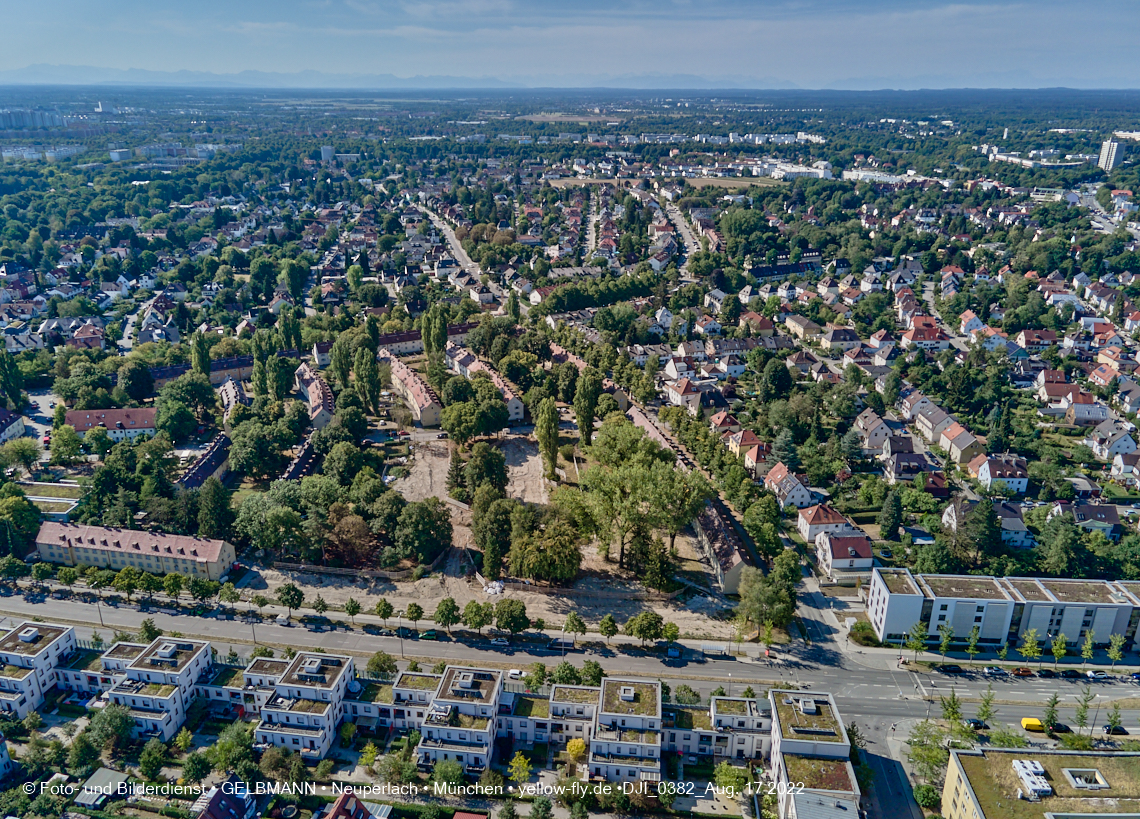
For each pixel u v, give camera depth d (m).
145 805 162.50
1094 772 160.25
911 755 176.12
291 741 175.88
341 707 184.75
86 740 173.12
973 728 185.88
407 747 175.50
